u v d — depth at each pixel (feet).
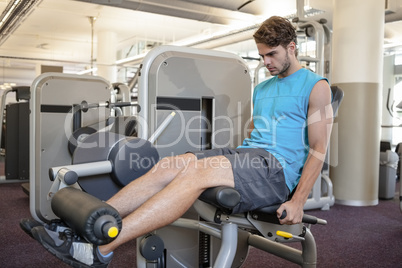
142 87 4.89
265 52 4.53
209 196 3.84
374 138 11.45
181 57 5.13
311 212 10.40
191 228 4.85
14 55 34.50
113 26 24.90
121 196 4.01
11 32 24.14
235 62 5.74
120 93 11.28
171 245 5.19
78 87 8.56
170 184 3.81
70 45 30.71
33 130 7.98
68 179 4.05
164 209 3.68
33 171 8.01
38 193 8.00
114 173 4.58
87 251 3.51
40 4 20.12
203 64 5.36
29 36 27.50
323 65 10.43
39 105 8.00
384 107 21.30
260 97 5.00
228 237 4.31
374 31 11.34
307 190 4.20
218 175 3.94
